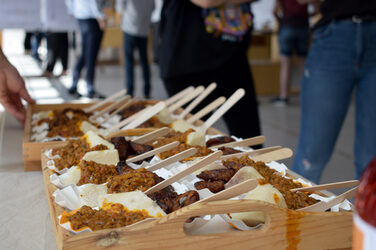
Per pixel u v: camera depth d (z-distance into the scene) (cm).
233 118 208
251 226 72
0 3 500
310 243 72
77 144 105
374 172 44
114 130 144
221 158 101
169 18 191
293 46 476
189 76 199
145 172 84
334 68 165
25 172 119
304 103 178
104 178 91
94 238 61
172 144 104
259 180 76
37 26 524
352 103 488
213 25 187
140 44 502
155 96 539
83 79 655
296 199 80
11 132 167
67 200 78
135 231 62
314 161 178
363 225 43
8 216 89
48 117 157
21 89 166
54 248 75
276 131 378
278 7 484
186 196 74
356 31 158
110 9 819
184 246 65
